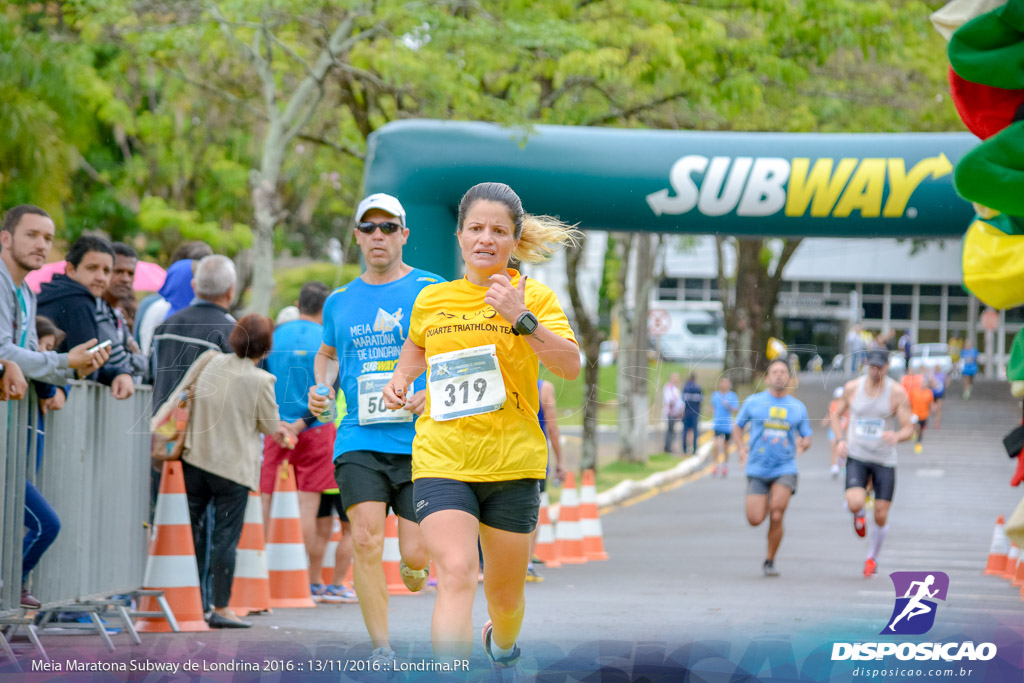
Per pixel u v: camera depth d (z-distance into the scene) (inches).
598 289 2300.7
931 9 1307.8
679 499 1501.0
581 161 713.6
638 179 709.9
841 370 804.6
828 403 805.9
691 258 2363.4
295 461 638.5
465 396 348.5
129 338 597.6
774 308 1240.8
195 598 529.0
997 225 403.2
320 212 1925.4
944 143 701.3
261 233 1023.6
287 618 570.6
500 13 1051.3
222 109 1574.8
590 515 928.3
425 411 358.3
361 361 429.1
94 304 527.2
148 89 1626.5
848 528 1165.7
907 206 701.9
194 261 627.8
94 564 496.4
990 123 386.6
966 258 409.7
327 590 657.6
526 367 351.9
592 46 1068.5
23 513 421.4
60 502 461.1
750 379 782.5
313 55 1232.8
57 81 1224.8
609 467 1817.2
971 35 368.5
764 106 1343.5
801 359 791.1
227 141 1700.3
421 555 424.5
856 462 817.5
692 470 1911.9
